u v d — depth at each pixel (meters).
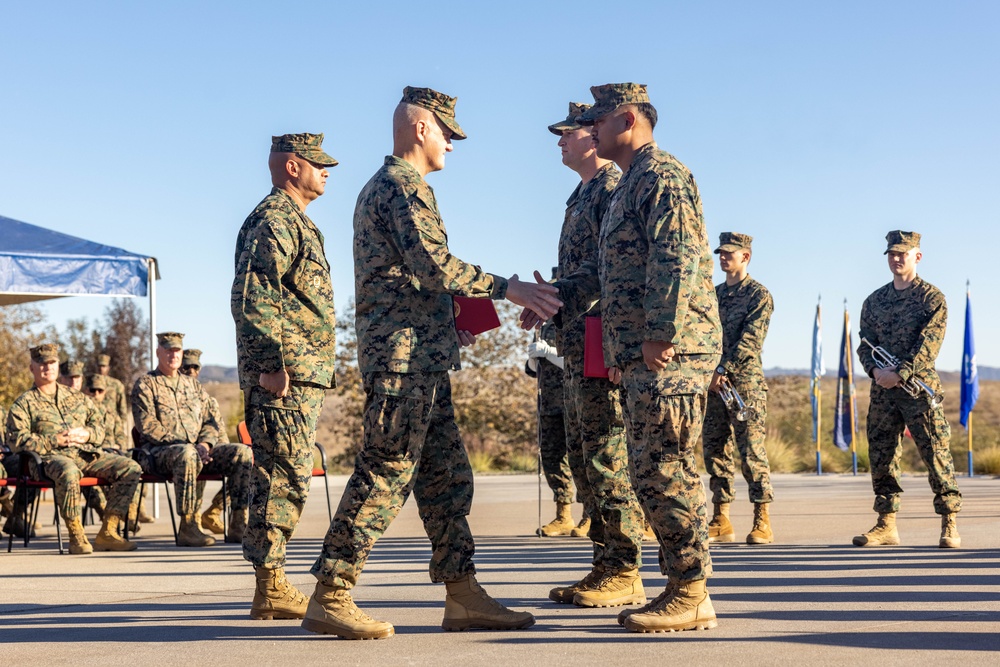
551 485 9.24
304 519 11.30
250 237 4.93
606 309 4.57
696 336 4.46
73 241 11.84
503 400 24.61
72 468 8.52
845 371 20.69
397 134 4.70
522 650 4.14
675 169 4.46
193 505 9.09
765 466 8.30
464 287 4.45
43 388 9.28
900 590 5.57
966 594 5.40
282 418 4.96
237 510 9.33
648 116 4.74
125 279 11.55
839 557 7.17
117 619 5.10
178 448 9.18
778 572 6.38
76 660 4.10
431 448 4.59
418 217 4.41
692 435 4.46
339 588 4.51
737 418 8.27
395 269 4.50
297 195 5.22
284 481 5.01
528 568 6.85
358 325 4.58
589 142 5.81
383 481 4.48
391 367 4.42
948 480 7.71
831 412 28.83
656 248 4.35
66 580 6.64
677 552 4.49
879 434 7.98
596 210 5.29
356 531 4.46
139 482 9.35
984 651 3.96
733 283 8.62
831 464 22.14
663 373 4.42
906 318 7.98
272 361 4.85
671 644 4.20
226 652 4.21
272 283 4.90
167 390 9.66
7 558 8.08
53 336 31.52
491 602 4.64
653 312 4.32
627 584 5.26
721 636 4.35
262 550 5.00
